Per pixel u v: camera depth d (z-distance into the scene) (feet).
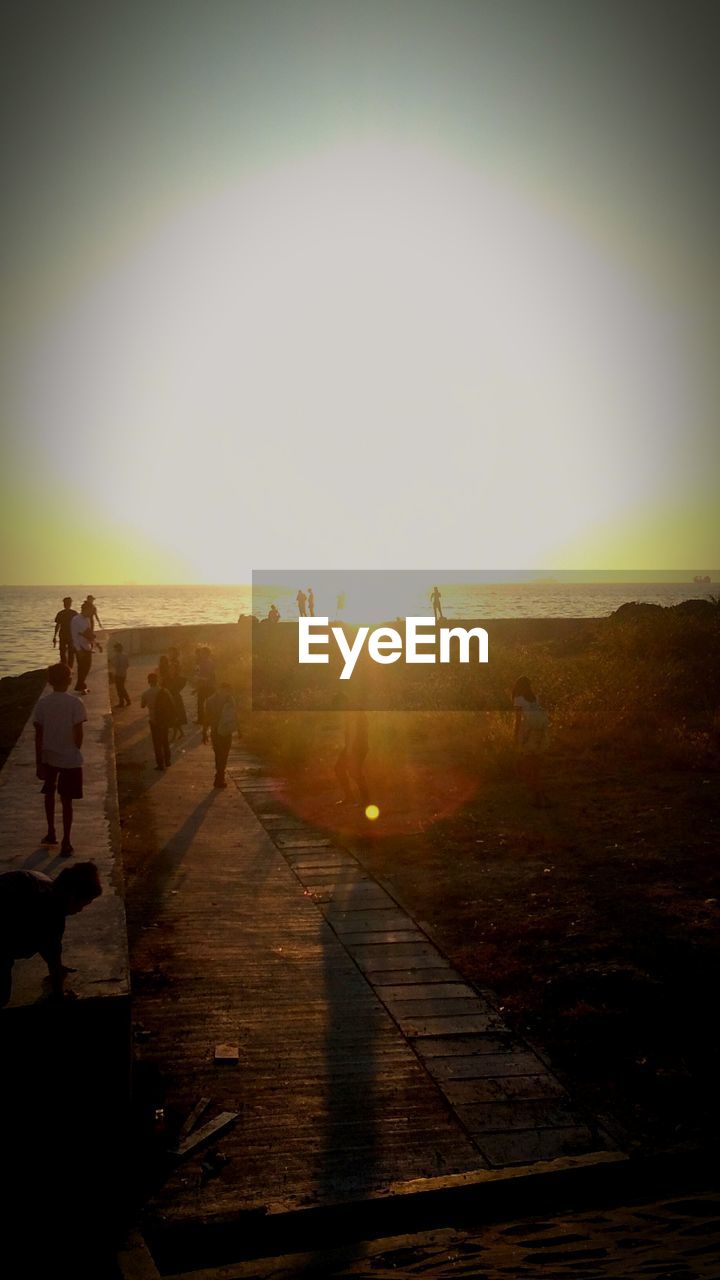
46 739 28.63
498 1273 13.21
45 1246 16.44
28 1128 18.25
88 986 19.20
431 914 31.86
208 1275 14.98
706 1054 21.89
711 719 64.80
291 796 49.34
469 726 65.87
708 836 39.58
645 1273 11.75
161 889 34.22
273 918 31.45
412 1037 23.22
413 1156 18.29
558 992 25.16
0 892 18.03
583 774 53.06
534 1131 19.11
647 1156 17.84
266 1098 20.44
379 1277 14.08
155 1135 19.07
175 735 68.80
